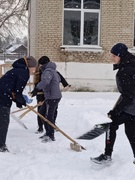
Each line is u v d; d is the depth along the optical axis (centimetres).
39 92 737
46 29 1406
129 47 1434
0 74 1362
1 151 570
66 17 1434
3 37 3183
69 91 1422
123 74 456
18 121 739
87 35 1447
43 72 675
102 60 1430
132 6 1422
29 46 1911
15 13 2853
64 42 1439
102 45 1430
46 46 1411
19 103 580
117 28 1428
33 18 1556
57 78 685
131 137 486
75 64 1417
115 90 1439
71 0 1429
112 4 1420
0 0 2822
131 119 480
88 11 1435
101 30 1427
